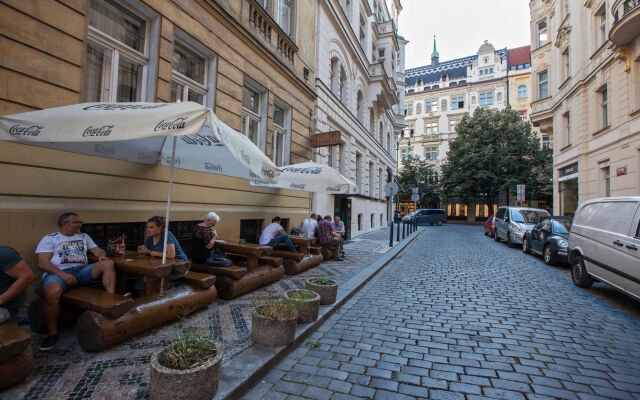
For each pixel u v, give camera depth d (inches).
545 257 363.9
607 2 522.3
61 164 157.1
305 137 424.2
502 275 298.7
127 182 188.7
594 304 209.3
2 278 107.2
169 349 96.2
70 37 161.3
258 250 215.9
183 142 182.7
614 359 132.3
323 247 348.2
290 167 315.6
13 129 115.0
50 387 94.3
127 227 197.8
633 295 190.1
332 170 303.1
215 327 146.5
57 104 155.8
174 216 221.8
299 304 146.6
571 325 170.6
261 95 335.6
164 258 149.3
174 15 219.6
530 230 443.5
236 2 284.0
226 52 270.4
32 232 145.9
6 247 107.3
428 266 345.4
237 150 131.6
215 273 190.5
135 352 118.4
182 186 229.3
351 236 593.0
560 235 347.9
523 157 1343.5
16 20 140.3
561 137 711.1
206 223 200.1
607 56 513.0
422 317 180.2
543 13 861.2
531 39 900.6
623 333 160.4
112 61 190.5
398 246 487.5
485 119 1366.9
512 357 132.8
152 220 165.2
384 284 259.8
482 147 1334.9
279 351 126.4
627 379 116.6
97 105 124.6
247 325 150.6
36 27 147.4
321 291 189.2
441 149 1785.2
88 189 168.6
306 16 428.1
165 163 195.0
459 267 339.3
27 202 144.9
